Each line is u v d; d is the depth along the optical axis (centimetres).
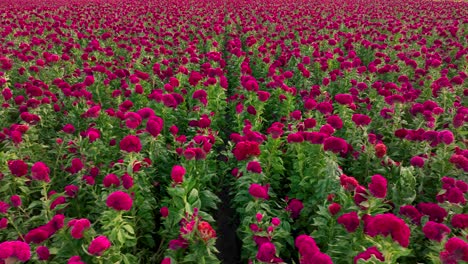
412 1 3616
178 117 845
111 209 386
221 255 577
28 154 585
